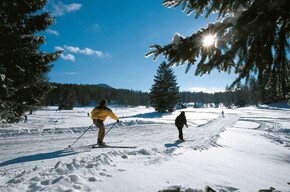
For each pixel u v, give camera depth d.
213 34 2.24
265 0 1.51
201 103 154.25
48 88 10.86
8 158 4.39
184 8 2.72
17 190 2.06
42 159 4.25
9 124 13.22
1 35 8.38
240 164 4.03
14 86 9.16
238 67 2.30
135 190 2.17
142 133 10.37
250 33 1.82
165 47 2.58
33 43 9.62
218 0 2.31
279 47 1.85
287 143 8.22
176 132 11.32
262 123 22.30
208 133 10.97
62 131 10.06
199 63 2.51
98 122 5.55
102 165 3.12
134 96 160.00
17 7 9.02
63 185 2.16
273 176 3.28
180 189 2.25
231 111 50.38
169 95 42.59
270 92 57.41
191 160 4.00
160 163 3.47
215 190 2.32
